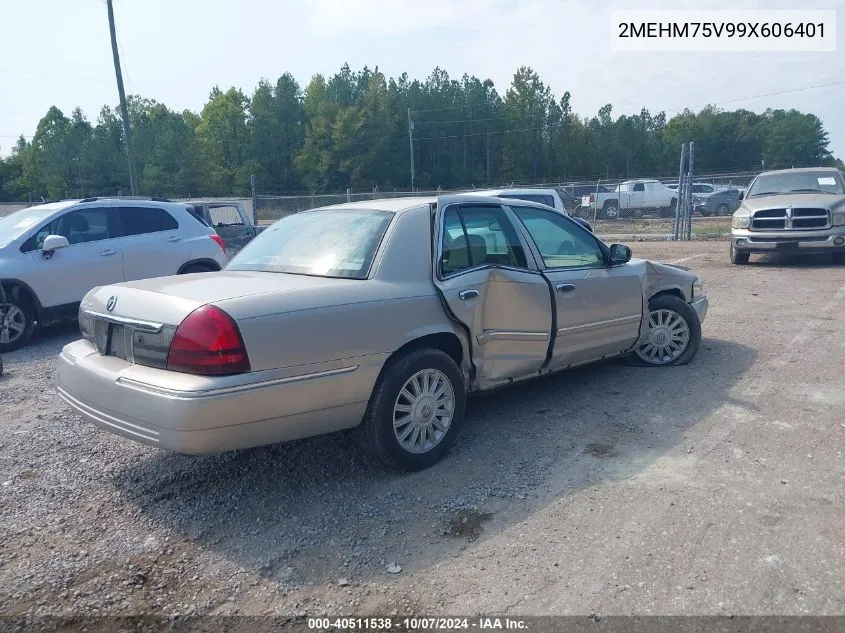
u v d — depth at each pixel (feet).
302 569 11.17
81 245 29.96
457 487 13.87
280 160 255.70
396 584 10.68
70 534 12.48
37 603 10.43
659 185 108.17
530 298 16.75
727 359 22.84
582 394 19.49
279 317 12.46
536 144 282.56
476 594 10.33
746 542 11.43
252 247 17.03
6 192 227.40
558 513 12.64
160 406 11.88
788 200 46.55
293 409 12.67
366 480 14.37
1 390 22.02
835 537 11.50
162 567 11.35
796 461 14.51
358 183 239.09
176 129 211.20
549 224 18.65
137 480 14.70
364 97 253.24
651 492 13.30
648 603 9.95
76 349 14.75
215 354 11.90
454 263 15.71
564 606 9.96
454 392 15.07
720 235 71.97
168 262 32.37
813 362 22.21
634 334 20.54
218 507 13.38
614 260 19.61
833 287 37.65
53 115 213.66
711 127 311.06
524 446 15.83
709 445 15.48
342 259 14.79
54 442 17.10
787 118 314.76
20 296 28.27
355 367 13.37
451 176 279.69
